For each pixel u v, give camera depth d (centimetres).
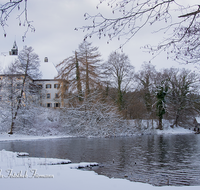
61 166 1012
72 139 2886
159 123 4491
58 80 3809
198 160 1356
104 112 3378
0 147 2030
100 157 1464
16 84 3528
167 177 952
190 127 5259
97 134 3231
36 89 3788
